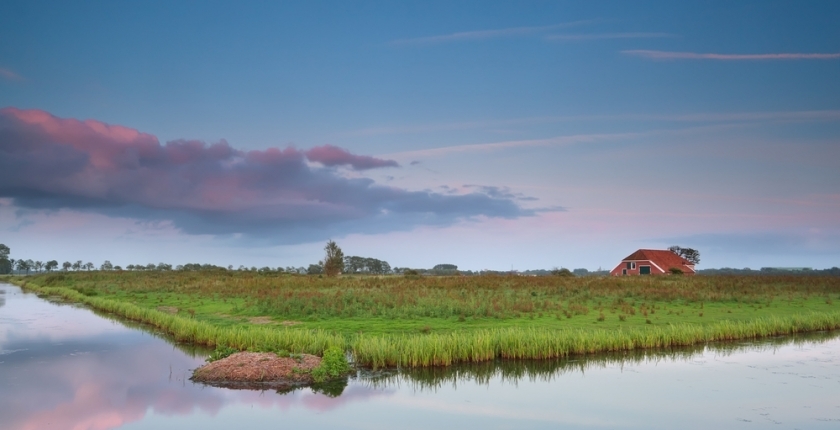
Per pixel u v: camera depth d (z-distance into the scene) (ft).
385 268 444.14
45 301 184.55
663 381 66.95
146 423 52.60
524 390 63.36
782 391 62.34
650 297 144.66
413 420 53.16
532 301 130.72
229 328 91.50
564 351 80.84
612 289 163.53
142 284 218.59
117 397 61.21
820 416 53.78
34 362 79.46
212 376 67.92
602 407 56.90
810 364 75.97
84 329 112.37
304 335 80.84
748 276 238.48
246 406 57.72
